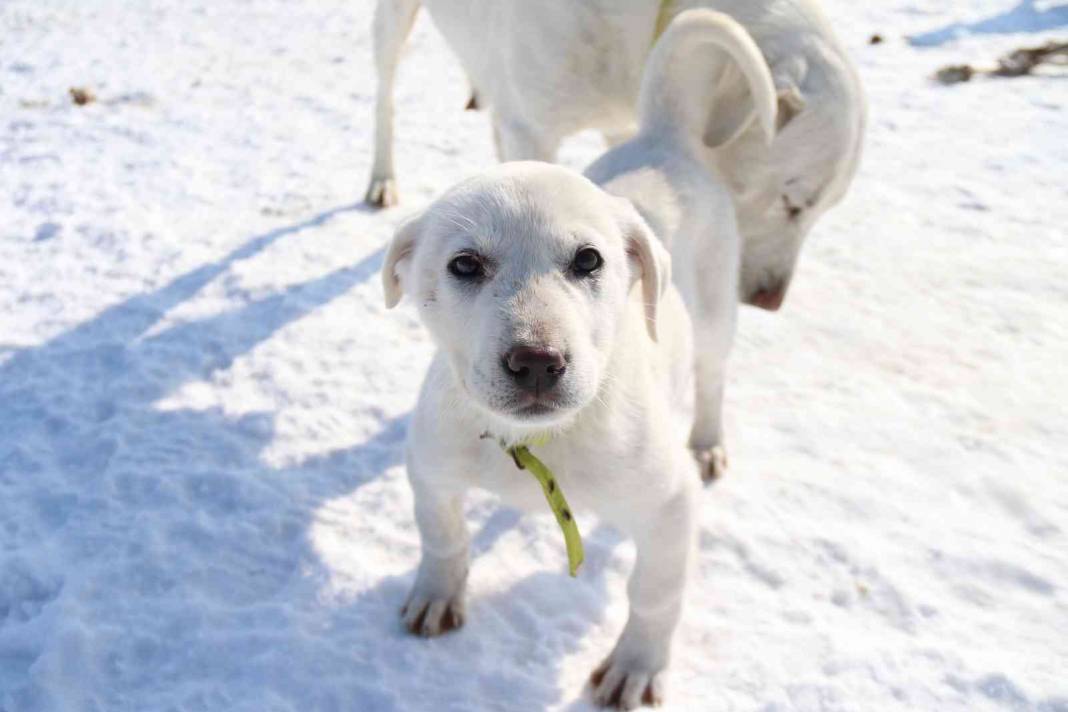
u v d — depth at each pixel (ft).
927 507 2.66
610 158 2.59
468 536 2.32
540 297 1.84
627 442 2.02
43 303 3.55
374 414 2.97
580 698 2.19
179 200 4.40
